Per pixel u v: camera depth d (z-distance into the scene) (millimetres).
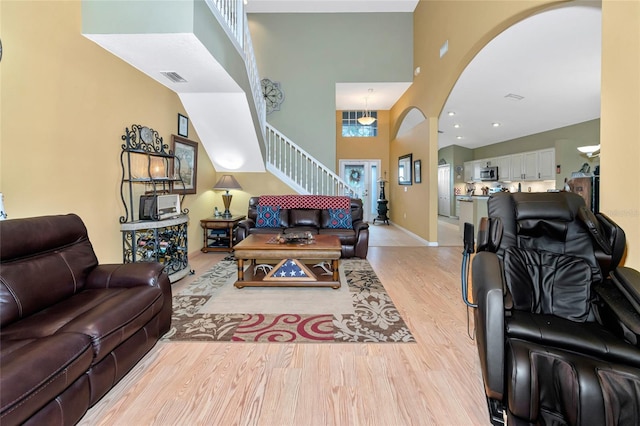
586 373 1212
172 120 4105
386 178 9102
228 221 4875
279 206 5059
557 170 6461
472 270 1734
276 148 6359
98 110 2820
